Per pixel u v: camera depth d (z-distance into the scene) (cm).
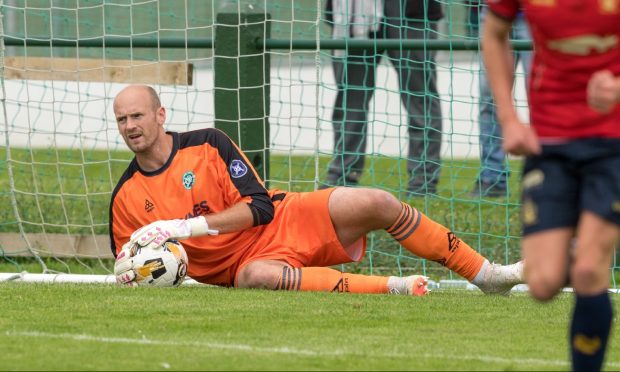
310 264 2217
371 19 3378
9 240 2889
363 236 2216
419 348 1557
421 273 2794
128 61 2961
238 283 2195
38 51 4966
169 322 1741
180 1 5000
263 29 2856
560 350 1566
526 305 2006
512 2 1328
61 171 4206
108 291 2077
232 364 1416
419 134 3466
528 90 1352
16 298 1991
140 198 2195
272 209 2175
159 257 2134
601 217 1205
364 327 1730
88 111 5128
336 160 3459
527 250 1248
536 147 1254
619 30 1261
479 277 2173
